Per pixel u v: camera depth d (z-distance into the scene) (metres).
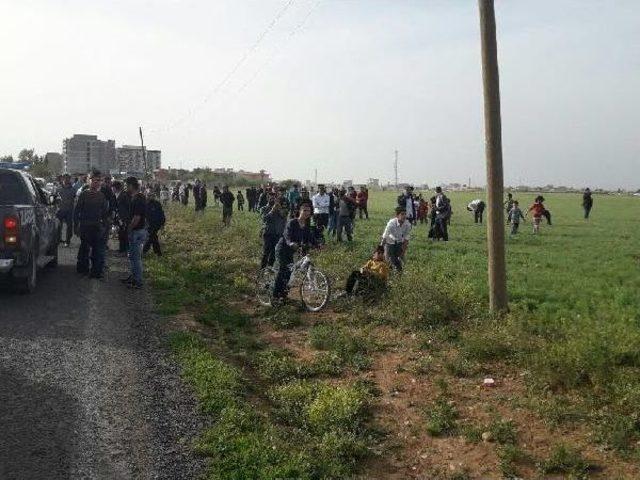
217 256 17.52
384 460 5.80
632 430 6.14
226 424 5.92
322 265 16.06
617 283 14.65
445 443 6.14
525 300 11.79
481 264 17.39
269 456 5.39
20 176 11.81
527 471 5.56
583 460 5.60
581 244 25.28
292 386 7.35
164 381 7.03
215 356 8.16
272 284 11.70
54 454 5.21
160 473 5.02
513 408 6.87
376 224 33.09
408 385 7.66
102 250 13.17
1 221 10.49
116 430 5.72
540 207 31.72
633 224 39.41
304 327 10.43
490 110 10.24
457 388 7.54
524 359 8.08
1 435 5.48
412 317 10.26
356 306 11.30
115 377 7.05
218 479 4.96
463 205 70.94
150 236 16.83
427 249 21.67
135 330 9.12
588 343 7.79
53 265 14.58
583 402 6.83
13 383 6.70
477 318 10.12
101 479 4.87
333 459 5.63
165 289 12.52
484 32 10.25
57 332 8.75
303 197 22.62
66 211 18.61
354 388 7.32
